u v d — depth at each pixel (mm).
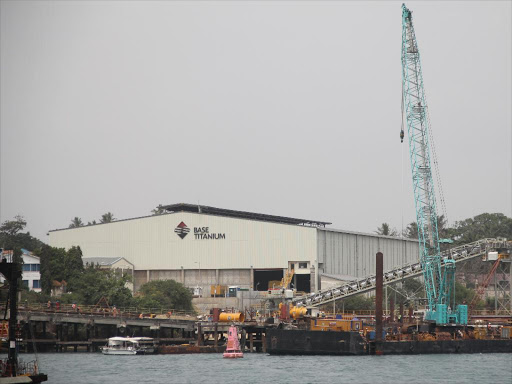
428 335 183250
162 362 159500
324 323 174375
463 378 135625
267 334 176375
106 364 155125
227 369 145875
